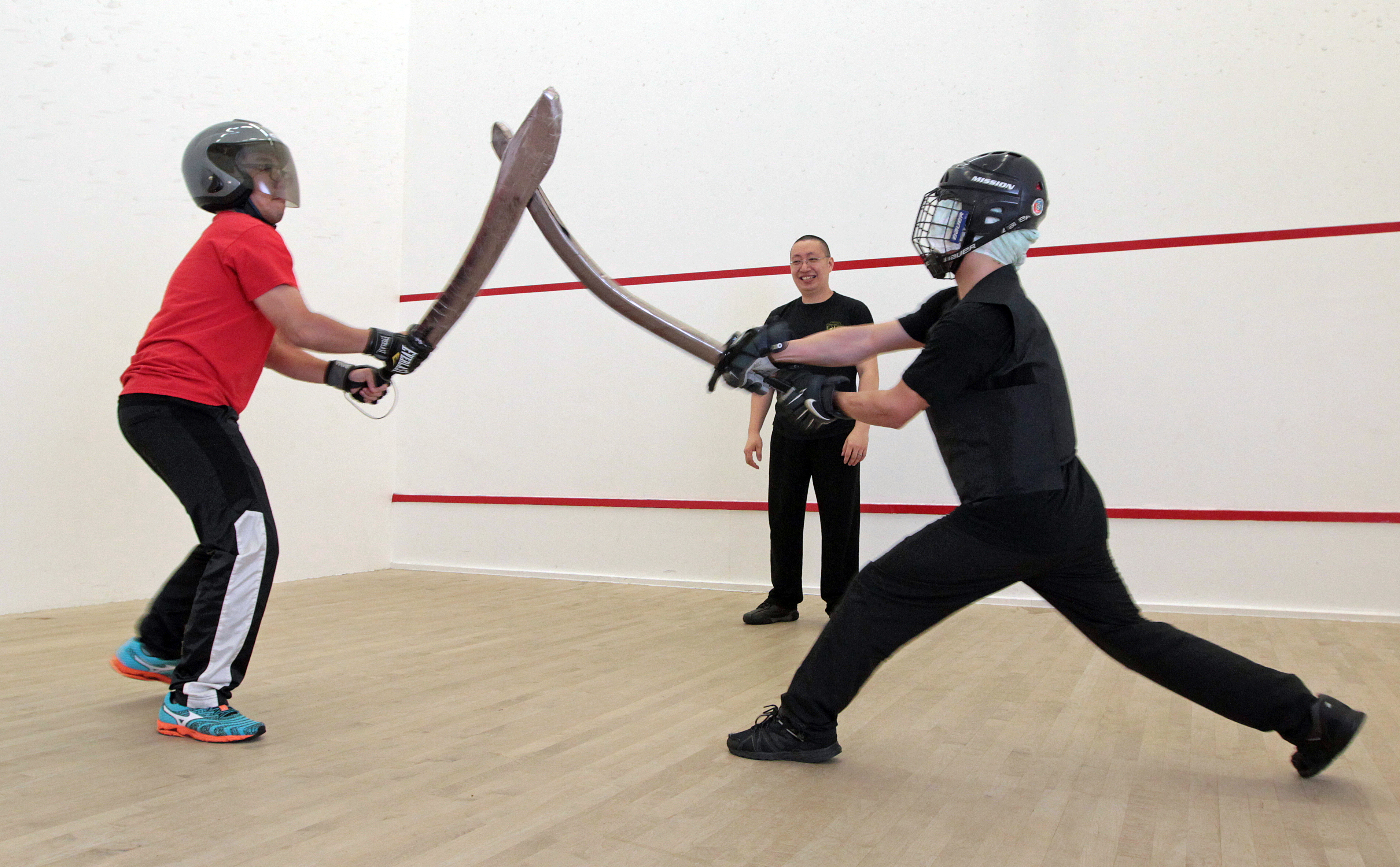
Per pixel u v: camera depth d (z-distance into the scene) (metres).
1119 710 2.40
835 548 3.74
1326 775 1.87
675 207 5.20
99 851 1.42
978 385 1.72
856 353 1.98
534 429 5.44
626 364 5.25
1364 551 4.01
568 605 4.33
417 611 4.09
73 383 3.97
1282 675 1.80
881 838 1.51
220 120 4.58
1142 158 4.36
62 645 3.13
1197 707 2.43
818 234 4.91
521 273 5.50
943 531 1.77
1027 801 1.71
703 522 5.04
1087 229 4.43
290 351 2.41
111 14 4.09
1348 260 4.05
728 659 3.04
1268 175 4.18
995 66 4.62
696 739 2.10
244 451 2.11
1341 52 4.10
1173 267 4.30
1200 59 4.30
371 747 2.02
